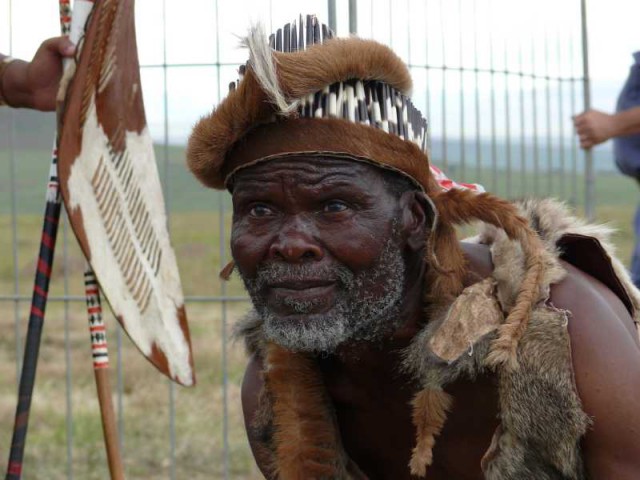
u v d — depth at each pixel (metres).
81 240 2.30
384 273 2.50
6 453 7.88
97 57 2.32
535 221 2.76
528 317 2.46
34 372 2.34
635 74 6.08
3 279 15.74
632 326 2.66
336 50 2.50
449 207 2.60
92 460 7.82
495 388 2.61
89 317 2.43
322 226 2.46
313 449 2.79
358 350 2.68
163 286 2.56
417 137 2.67
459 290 2.61
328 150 2.46
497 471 2.51
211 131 2.53
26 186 11.26
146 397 9.20
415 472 2.60
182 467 7.65
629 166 5.98
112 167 2.41
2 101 2.62
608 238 2.87
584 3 7.31
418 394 2.61
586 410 2.43
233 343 2.98
